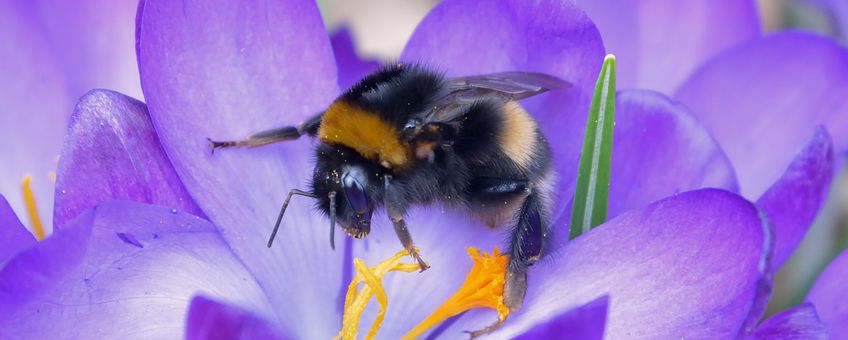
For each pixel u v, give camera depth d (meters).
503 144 0.25
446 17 0.25
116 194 0.23
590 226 0.24
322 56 0.25
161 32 0.24
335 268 0.25
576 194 0.24
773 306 0.29
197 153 0.24
